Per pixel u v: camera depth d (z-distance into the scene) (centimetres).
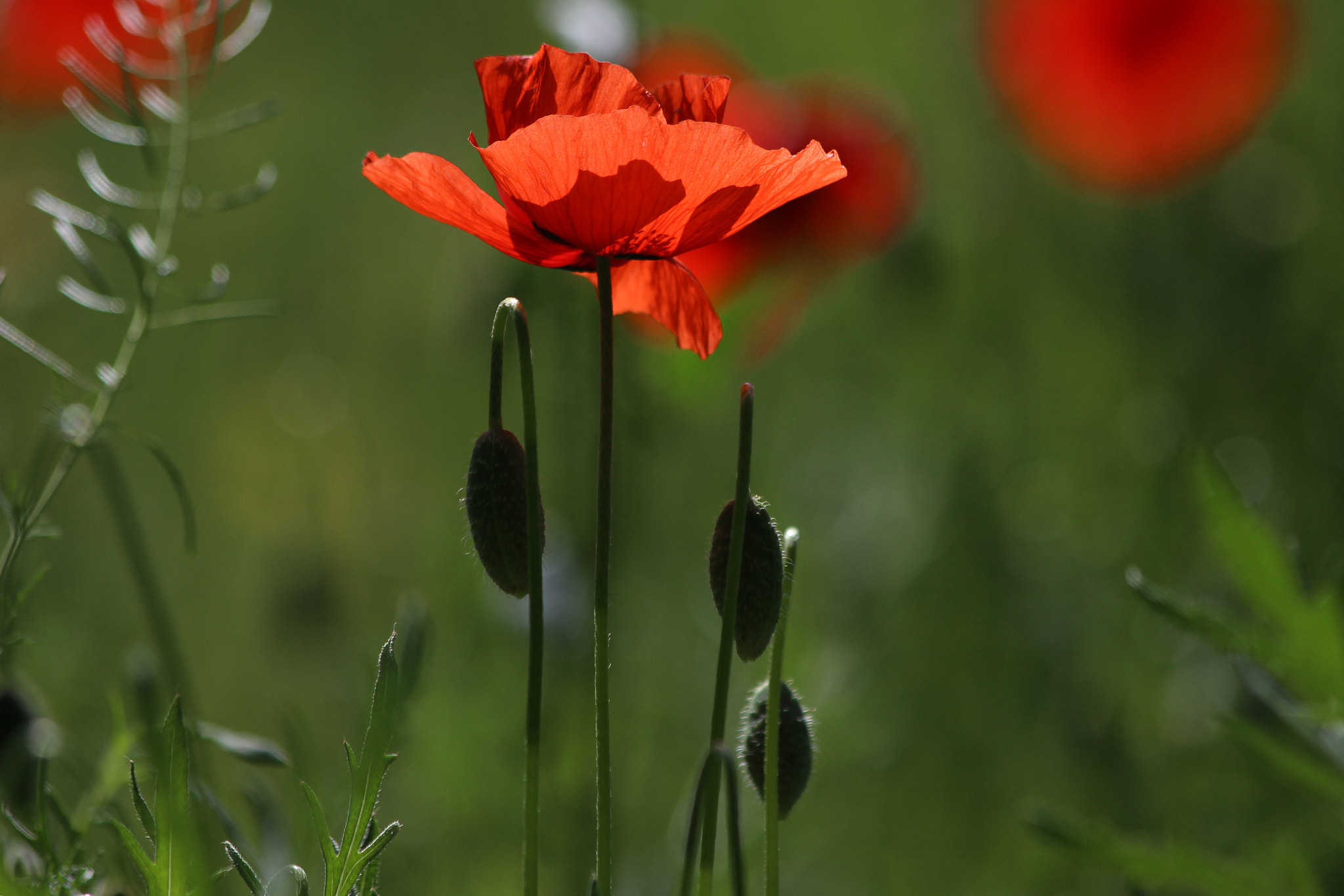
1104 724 143
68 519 161
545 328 141
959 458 168
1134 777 137
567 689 128
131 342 101
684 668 150
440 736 130
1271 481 168
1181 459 165
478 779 129
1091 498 172
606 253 97
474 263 152
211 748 126
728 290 147
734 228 97
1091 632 154
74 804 108
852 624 151
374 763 96
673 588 160
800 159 96
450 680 136
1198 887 105
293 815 106
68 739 105
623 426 139
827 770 139
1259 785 124
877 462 174
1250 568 103
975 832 138
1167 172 180
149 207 101
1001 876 134
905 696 149
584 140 96
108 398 100
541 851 122
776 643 98
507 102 97
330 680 144
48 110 146
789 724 99
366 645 144
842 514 169
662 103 99
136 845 96
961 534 160
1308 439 170
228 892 105
